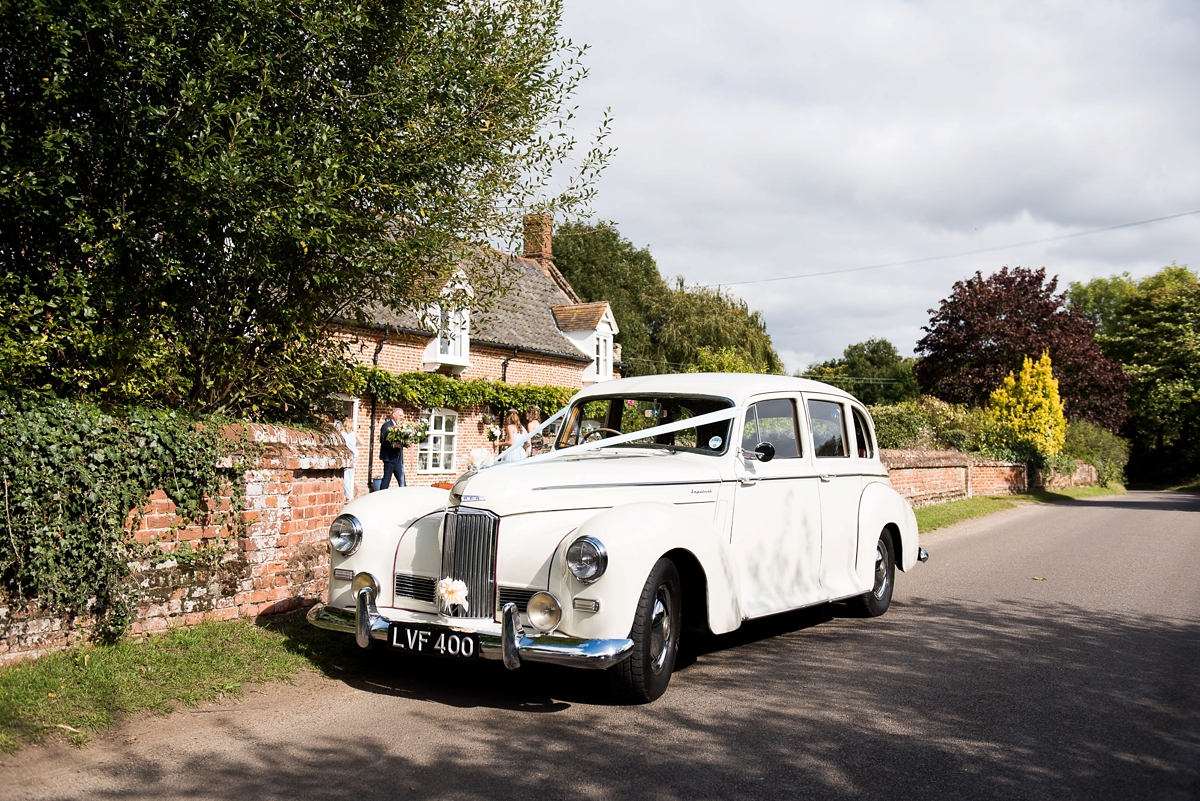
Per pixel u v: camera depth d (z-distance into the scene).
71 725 3.79
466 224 6.82
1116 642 6.15
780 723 4.23
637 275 41.94
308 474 6.36
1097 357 35.12
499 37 6.51
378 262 6.02
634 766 3.62
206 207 5.09
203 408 6.00
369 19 5.85
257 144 5.15
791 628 6.57
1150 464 49.06
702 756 3.75
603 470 4.96
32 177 4.44
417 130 5.97
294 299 6.10
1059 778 3.57
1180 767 3.71
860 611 6.96
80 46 4.74
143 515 5.09
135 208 5.18
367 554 4.88
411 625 4.44
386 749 3.77
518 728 4.10
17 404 4.38
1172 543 12.66
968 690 4.87
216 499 5.51
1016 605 7.60
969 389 33.97
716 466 5.42
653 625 4.57
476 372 21.30
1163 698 4.76
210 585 5.48
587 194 7.24
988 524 15.59
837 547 6.46
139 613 5.03
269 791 3.27
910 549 7.38
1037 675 5.22
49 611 4.55
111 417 4.83
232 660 4.84
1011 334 33.56
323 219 5.54
